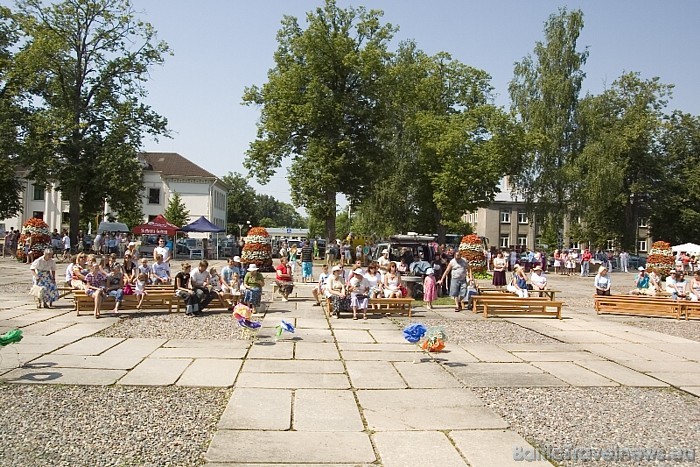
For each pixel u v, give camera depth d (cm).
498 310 1602
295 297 1881
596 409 721
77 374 812
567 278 3797
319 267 3653
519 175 5022
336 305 1459
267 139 4066
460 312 1656
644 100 5412
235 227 11062
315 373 859
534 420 668
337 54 3922
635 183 5491
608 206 5150
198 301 1412
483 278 2981
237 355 968
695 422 681
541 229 5419
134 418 633
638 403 755
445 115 5044
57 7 3747
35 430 587
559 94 4791
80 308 1384
